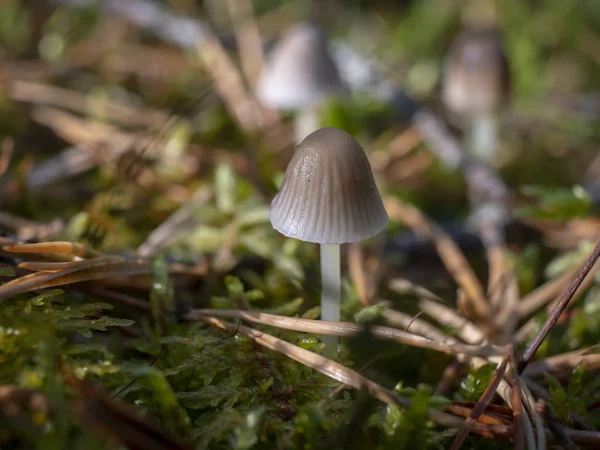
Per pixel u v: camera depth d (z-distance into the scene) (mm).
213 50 198
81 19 234
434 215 165
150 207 139
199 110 184
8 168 149
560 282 114
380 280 120
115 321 83
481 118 180
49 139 169
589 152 196
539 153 195
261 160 161
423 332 98
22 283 83
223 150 166
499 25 245
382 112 204
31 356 75
